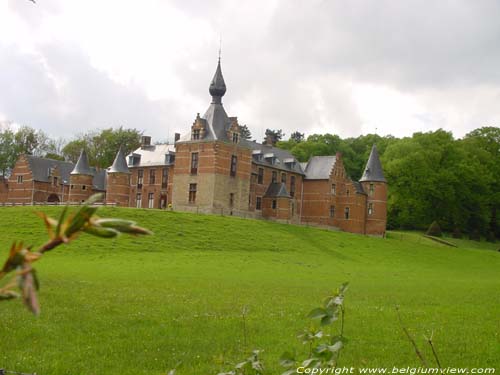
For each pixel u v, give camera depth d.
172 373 5.90
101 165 115.62
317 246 60.53
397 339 15.09
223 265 42.81
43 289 22.42
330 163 87.44
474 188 97.75
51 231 2.01
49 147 116.25
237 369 5.83
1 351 12.79
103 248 48.06
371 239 69.88
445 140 98.75
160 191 81.75
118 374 11.45
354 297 24.80
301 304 21.41
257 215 79.75
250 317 17.77
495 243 97.12
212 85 76.19
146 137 88.88
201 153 73.12
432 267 54.88
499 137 108.44
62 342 13.87
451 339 15.13
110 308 18.42
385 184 86.88
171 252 49.47
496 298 25.94
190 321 16.75
